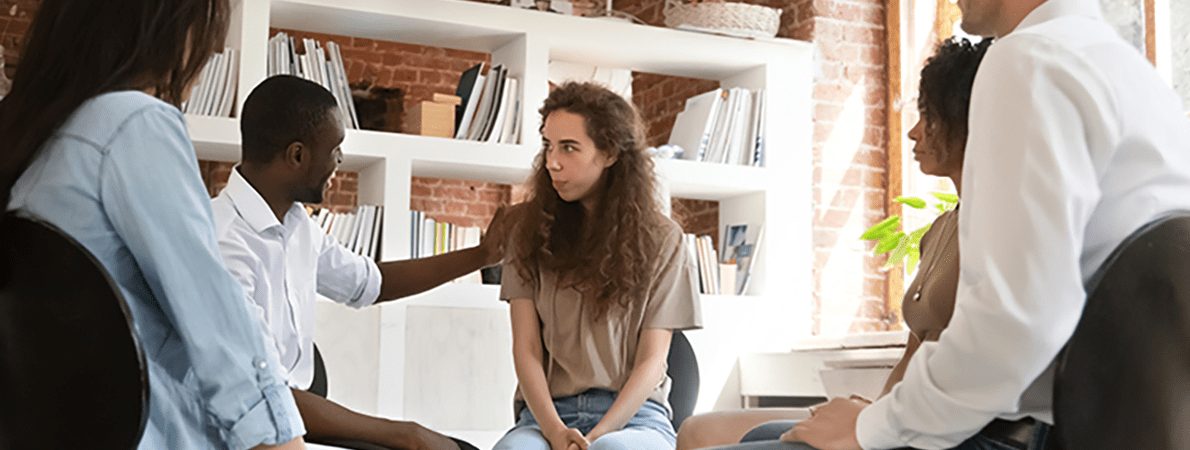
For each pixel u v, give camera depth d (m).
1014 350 0.98
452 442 1.95
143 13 1.19
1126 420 0.99
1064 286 0.98
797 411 1.94
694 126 3.97
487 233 2.59
